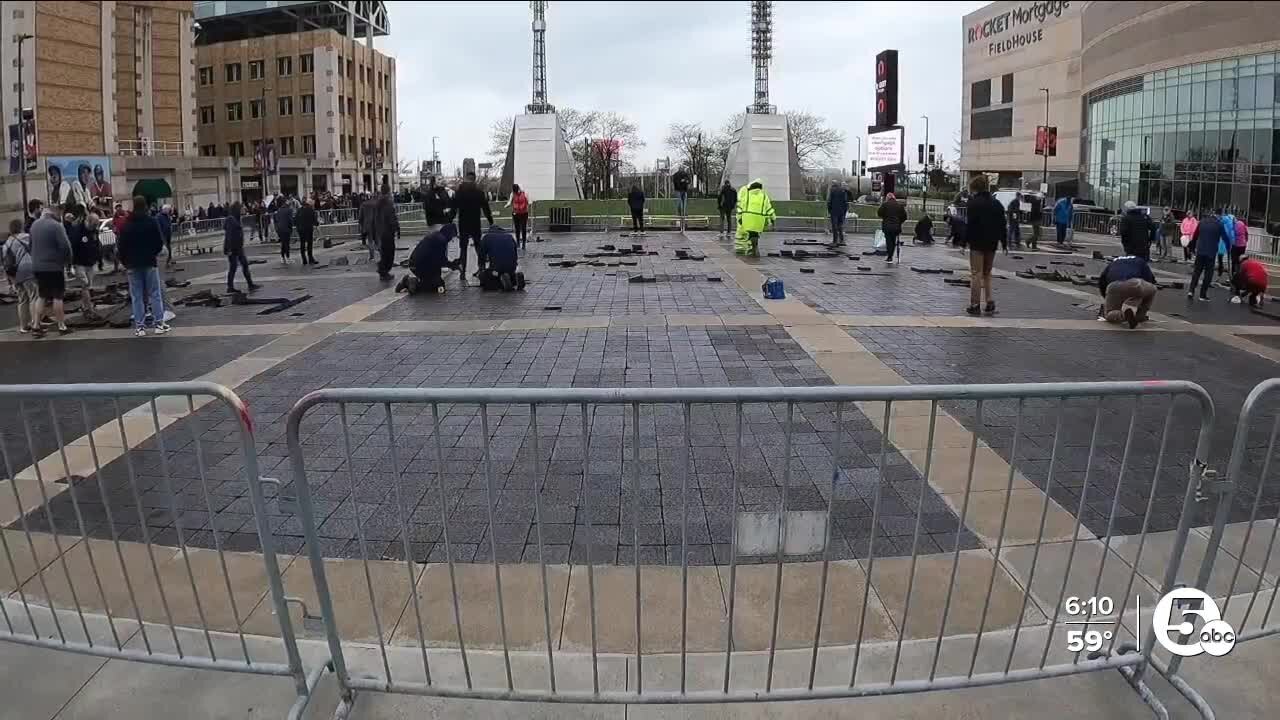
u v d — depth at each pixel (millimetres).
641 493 5242
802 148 109188
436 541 4613
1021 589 4062
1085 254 24625
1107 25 59406
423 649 3158
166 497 5312
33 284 11758
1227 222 17328
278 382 8398
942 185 95625
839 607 3877
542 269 18234
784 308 12555
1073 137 68312
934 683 3119
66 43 46219
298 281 17250
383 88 83375
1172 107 50531
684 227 31297
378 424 6773
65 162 42000
